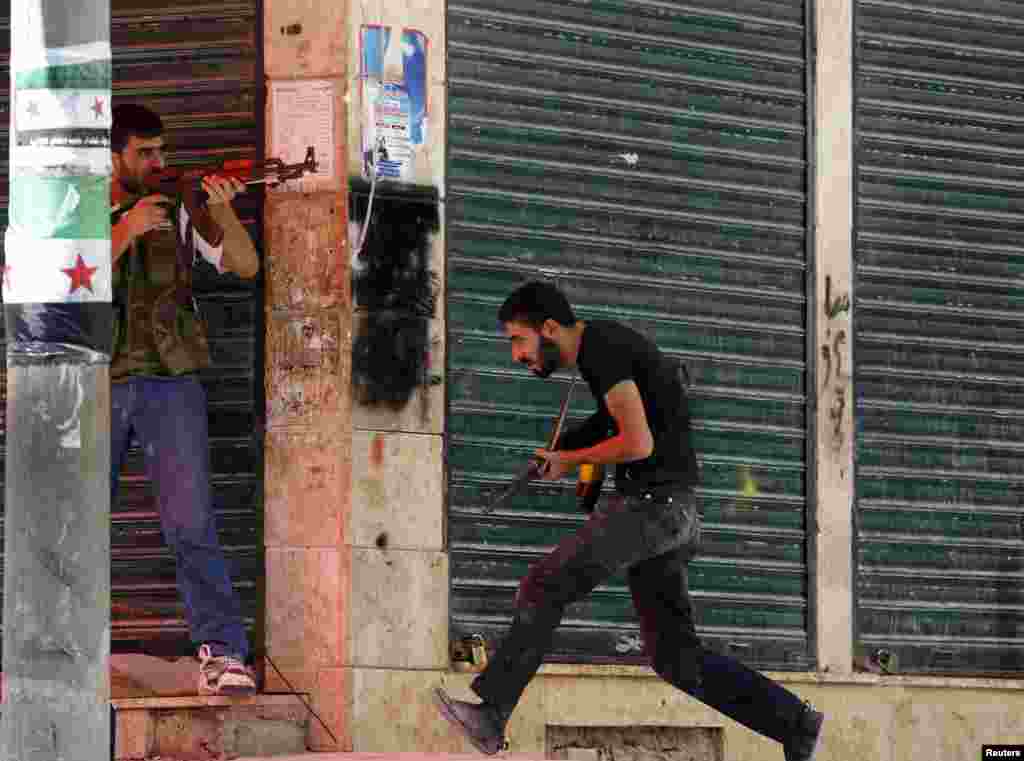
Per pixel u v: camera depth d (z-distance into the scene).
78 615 9.70
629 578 13.36
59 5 10.01
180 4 14.55
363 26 14.44
